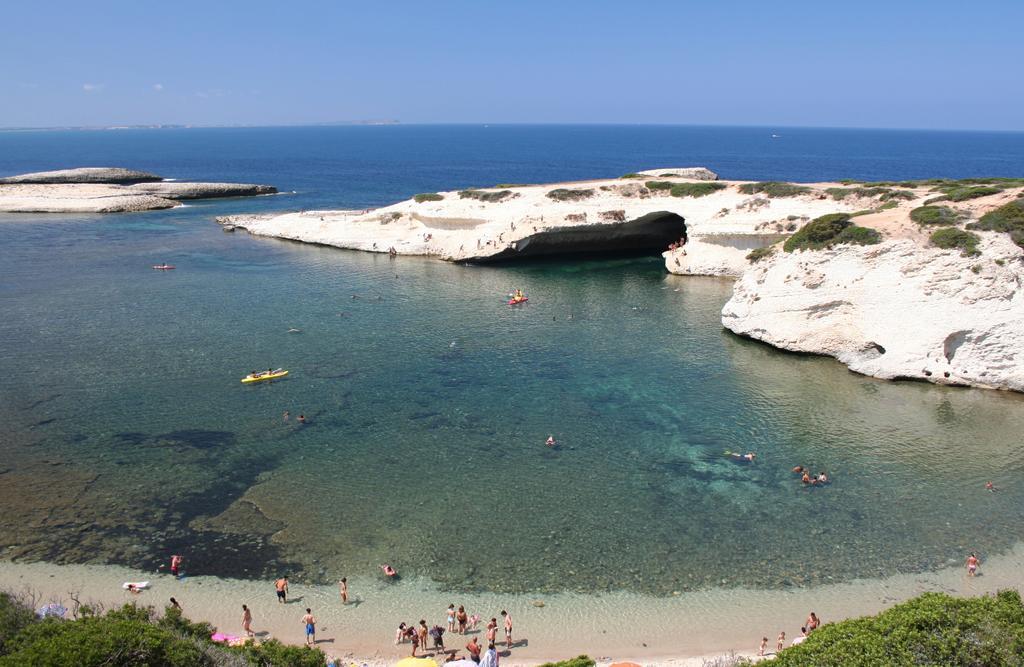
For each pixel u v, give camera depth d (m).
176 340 50.16
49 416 36.97
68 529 27.11
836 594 23.91
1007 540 26.86
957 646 16.11
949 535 27.22
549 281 71.94
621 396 40.94
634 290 67.88
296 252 87.56
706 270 73.94
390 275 74.44
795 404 39.97
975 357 42.12
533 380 43.41
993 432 36.25
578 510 28.86
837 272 47.81
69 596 23.17
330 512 28.50
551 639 21.97
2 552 25.59
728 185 82.25
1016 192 48.41
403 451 33.78
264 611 23.06
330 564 25.38
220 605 23.28
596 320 57.03
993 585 24.22
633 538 26.98
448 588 24.27
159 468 31.73
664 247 91.38
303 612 23.08
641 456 33.56
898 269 45.16
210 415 37.53
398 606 23.42
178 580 24.39
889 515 28.62
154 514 28.20
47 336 50.53
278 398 40.00
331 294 65.31
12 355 46.28
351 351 48.50
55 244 88.81
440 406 39.22
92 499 29.17
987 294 41.59
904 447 34.62
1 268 73.50
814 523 28.06
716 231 73.50
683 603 23.56
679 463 32.94
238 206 132.62
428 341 51.00
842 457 33.62
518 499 29.66
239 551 26.00
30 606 20.06
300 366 45.31
